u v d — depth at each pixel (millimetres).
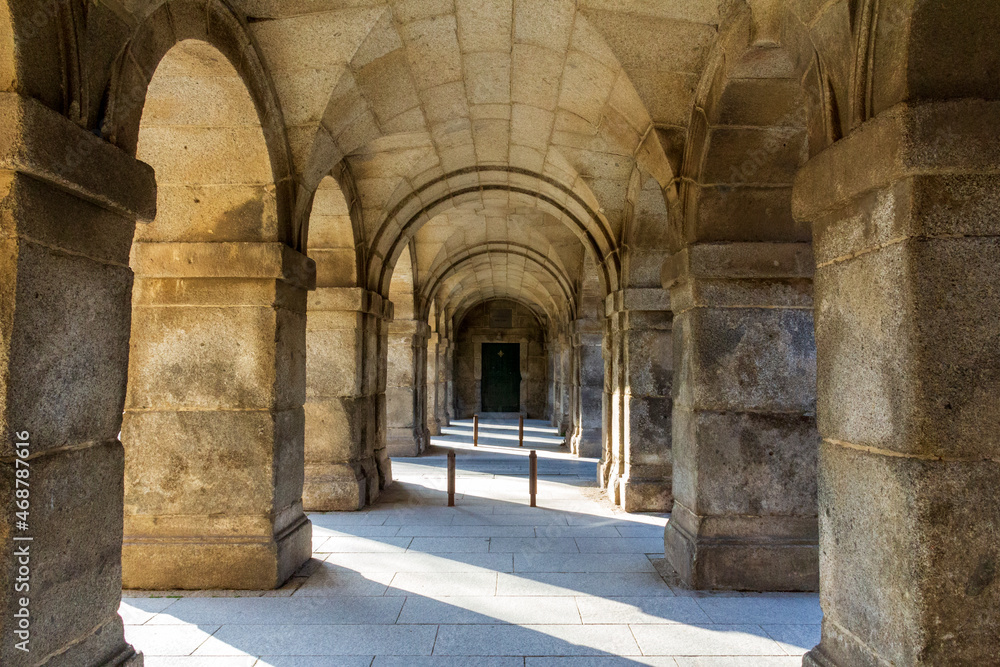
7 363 2059
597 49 4320
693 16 3852
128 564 4418
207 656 3436
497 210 10375
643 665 3359
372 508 7098
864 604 2482
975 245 2236
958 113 2217
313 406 7125
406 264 11148
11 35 2047
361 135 5371
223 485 4500
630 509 6898
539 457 11562
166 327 4520
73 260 2365
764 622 3902
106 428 2586
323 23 4090
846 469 2611
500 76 5215
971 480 2205
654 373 7109
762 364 4523
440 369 18328
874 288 2434
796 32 2992
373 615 4012
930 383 2219
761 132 4156
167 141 4371
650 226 6977
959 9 2225
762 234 4465
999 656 2193
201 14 3461
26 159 2049
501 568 4938
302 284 4816
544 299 17781
